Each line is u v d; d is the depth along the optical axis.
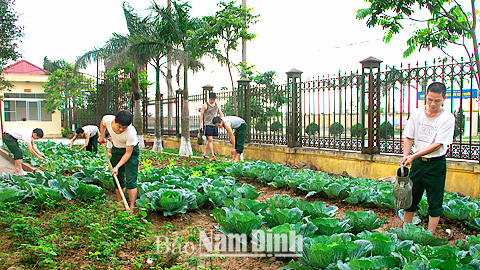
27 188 4.68
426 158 3.73
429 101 3.60
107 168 6.53
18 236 3.44
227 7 11.33
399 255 2.54
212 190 4.75
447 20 6.82
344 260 2.58
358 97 8.10
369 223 3.54
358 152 8.29
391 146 7.80
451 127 3.60
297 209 3.81
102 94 20.44
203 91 13.12
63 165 7.70
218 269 2.88
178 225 4.12
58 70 26.66
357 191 5.20
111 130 4.66
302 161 9.60
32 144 7.90
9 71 31.97
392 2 6.40
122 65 14.14
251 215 3.62
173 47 12.80
